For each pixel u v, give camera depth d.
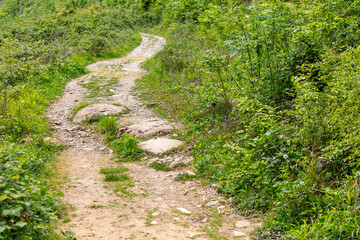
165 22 28.59
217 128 6.94
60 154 6.80
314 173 3.86
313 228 3.09
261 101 6.14
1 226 2.69
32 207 3.14
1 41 19.48
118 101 10.78
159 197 4.87
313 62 6.50
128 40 24.64
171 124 8.35
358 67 4.35
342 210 3.37
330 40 6.52
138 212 4.30
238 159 5.14
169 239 3.53
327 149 3.83
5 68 11.38
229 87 7.35
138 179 5.59
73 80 13.92
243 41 6.68
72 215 4.11
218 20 11.28
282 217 3.71
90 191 5.02
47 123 8.68
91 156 6.82
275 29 6.38
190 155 6.40
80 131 8.34
